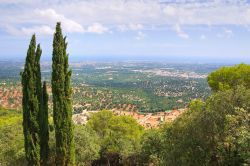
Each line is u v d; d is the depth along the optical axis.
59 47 24.27
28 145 23.80
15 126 31.88
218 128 16.02
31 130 23.77
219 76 33.69
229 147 16.08
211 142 16.42
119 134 35.84
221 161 16.39
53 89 24.30
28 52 23.81
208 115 16.42
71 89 25.00
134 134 42.69
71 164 24.77
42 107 24.30
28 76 23.69
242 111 15.17
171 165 17.22
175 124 19.23
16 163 27.11
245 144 13.28
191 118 17.55
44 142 24.34
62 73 24.31
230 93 17.22
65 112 24.42
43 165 24.25
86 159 27.91
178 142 17.67
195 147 16.47
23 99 23.95
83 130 29.28
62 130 24.30
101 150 33.50
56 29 24.36
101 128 45.03
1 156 27.45
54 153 26.16
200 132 16.48
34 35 23.95
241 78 31.88
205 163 16.09
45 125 24.53
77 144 27.59
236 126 15.48
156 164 27.02
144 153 28.98
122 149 32.66
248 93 16.98
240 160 15.82
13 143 28.81
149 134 30.33
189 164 16.30
